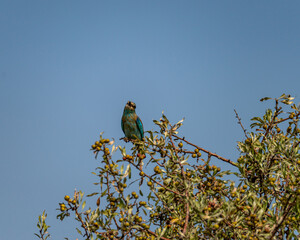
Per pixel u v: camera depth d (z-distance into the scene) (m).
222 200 12.06
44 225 12.63
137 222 12.09
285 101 15.11
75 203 12.22
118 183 12.34
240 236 11.38
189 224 11.92
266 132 15.24
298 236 11.78
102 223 12.17
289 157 13.53
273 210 12.93
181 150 14.23
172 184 13.46
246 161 14.53
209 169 13.82
